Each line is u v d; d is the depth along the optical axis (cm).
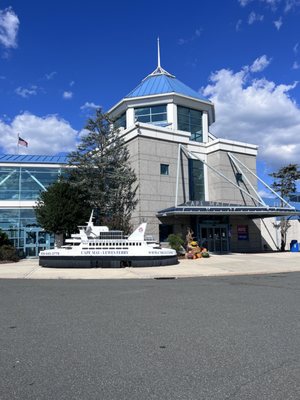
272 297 1061
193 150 3394
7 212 3044
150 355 556
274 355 547
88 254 2152
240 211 2864
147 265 2169
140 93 3678
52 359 545
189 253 2647
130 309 907
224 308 901
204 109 3691
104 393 427
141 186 2970
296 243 3344
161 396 417
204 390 430
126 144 3155
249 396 414
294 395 415
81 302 1018
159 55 4109
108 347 599
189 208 2831
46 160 3431
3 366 518
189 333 675
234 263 2305
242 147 3562
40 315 851
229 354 555
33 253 3020
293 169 3938
